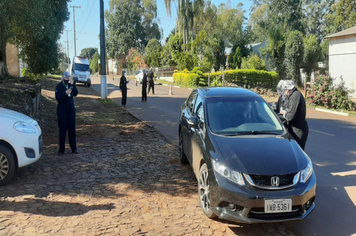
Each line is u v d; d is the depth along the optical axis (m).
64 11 14.55
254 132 4.95
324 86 16.86
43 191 5.28
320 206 4.98
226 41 46.72
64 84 7.27
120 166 6.69
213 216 4.39
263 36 51.03
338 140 9.20
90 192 5.29
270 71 33.53
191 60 35.97
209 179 4.27
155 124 11.55
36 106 11.35
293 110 5.54
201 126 5.30
